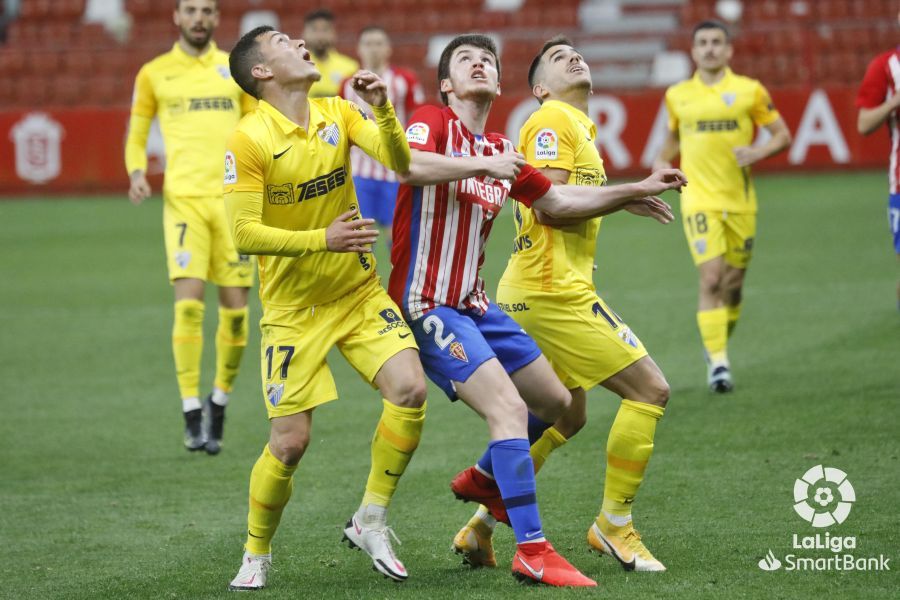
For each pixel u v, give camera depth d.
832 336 30.77
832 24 70.31
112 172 68.25
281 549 17.20
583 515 18.08
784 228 49.06
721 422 23.23
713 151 28.22
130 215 61.19
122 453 23.39
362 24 78.19
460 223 15.66
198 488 20.81
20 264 48.44
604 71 72.94
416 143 15.43
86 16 82.19
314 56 41.28
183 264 24.17
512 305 16.86
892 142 26.31
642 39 73.94
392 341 15.28
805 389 25.47
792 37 70.31
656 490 19.08
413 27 77.62
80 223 59.06
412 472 21.03
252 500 15.46
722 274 27.48
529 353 15.88
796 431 22.20
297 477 21.11
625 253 46.50
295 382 15.38
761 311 34.53
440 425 24.53
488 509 15.81
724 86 28.34
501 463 14.84
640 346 16.19
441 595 14.65
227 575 16.11
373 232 14.64
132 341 34.44
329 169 15.52
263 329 15.91
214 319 37.34
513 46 74.06
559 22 77.69
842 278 38.81
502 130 64.25
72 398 28.11
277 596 14.98
